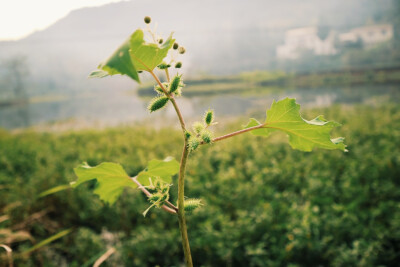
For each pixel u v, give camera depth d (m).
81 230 5.04
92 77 1.03
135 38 0.98
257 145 10.62
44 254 4.79
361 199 5.61
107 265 4.45
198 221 5.09
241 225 4.65
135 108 45.75
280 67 120.38
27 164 9.71
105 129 21.08
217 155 9.47
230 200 5.83
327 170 7.34
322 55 118.81
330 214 4.81
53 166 7.88
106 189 1.67
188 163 8.47
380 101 29.94
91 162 9.45
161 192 1.22
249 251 4.09
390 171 6.83
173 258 4.49
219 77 99.62
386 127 12.09
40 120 39.59
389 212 5.01
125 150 12.48
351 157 8.39
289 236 4.39
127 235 5.45
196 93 64.25
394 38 101.56
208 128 1.23
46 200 6.18
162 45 1.04
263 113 28.64
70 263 4.91
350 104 30.41
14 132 28.30
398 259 4.06
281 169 7.43
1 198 5.57
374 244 3.97
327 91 49.53
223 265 4.47
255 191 5.94
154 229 5.12
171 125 21.89
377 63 91.81
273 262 4.06
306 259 4.18
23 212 5.45
